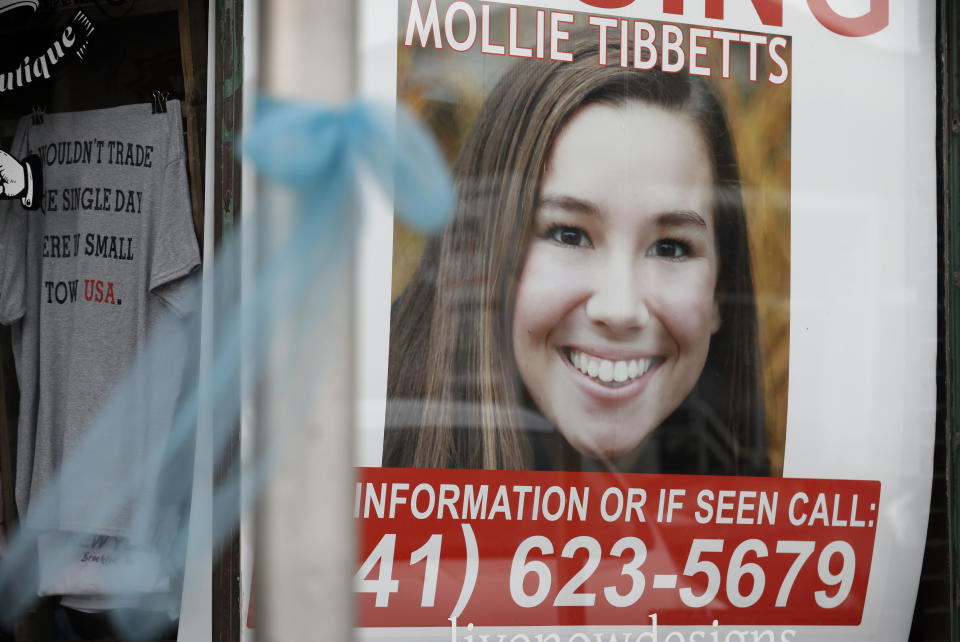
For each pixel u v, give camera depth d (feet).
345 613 9.00
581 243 12.23
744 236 12.66
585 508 12.17
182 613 11.66
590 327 12.23
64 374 12.82
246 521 11.29
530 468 12.04
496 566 11.92
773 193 12.74
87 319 12.70
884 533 12.92
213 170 11.57
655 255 12.42
